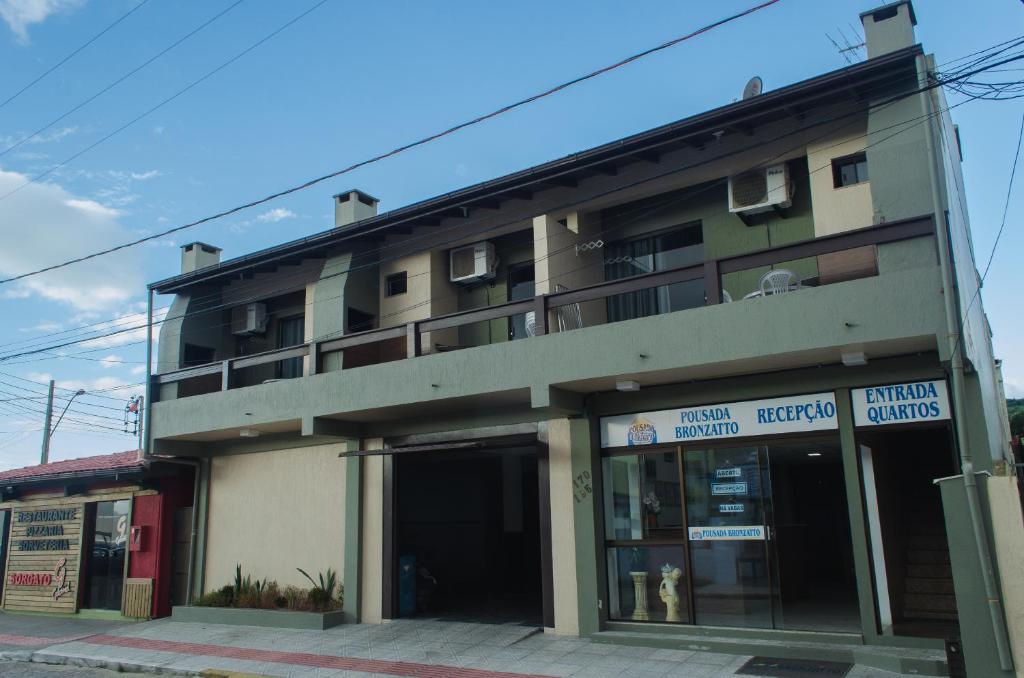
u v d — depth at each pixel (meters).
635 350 10.03
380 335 12.67
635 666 9.45
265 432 14.91
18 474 18.88
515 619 12.80
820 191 10.61
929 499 12.10
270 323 17.39
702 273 9.84
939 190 8.87
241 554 15.24
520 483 16.77
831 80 9.75
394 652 11.17
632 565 11.08
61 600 17.20
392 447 13.38
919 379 9.23
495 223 13.73
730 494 10.45
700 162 11.75
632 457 11.27
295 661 11.10
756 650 9.51
